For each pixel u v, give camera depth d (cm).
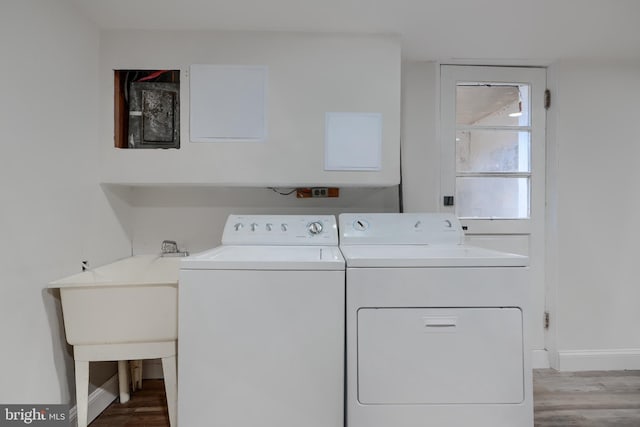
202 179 172
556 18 162
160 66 170
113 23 164
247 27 169
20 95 121
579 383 193
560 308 209
